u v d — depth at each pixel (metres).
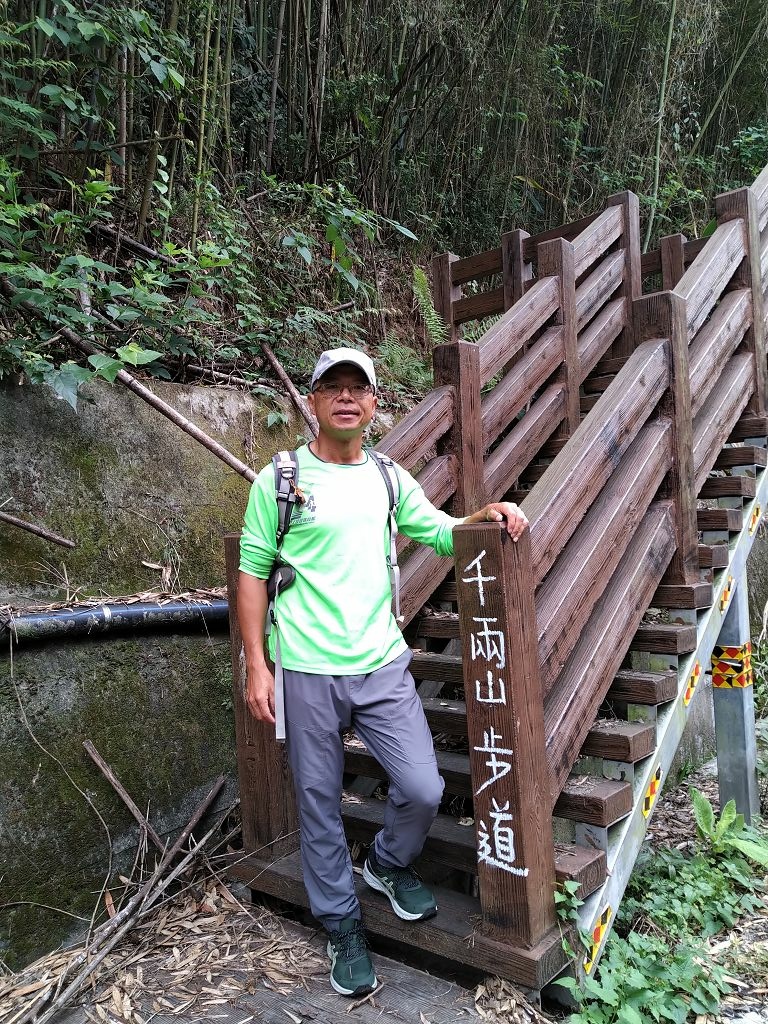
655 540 2.67
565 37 8.19
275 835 2.56
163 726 2.85
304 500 2.01
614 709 2.92
